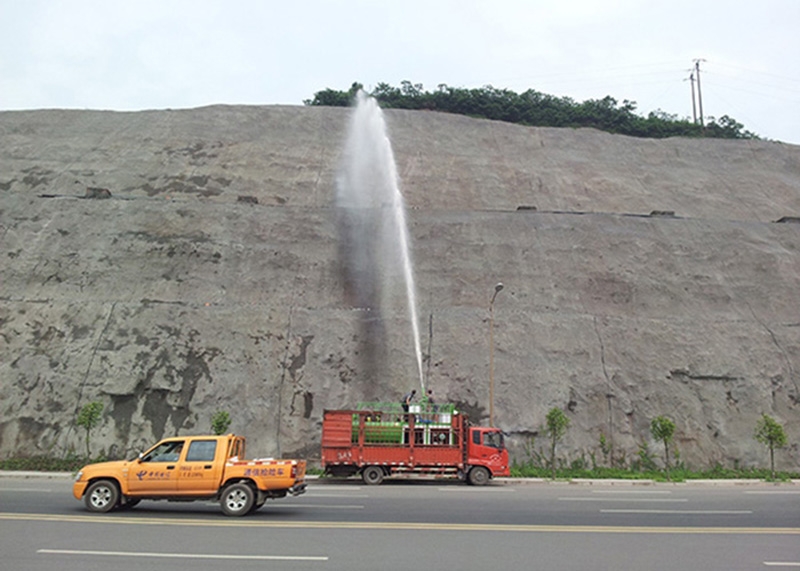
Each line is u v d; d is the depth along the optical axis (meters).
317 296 31.72
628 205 42.66
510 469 25.34
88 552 9.67
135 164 41.53
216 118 48.44
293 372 28.08
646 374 28.94
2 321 29.05
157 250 32.91
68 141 44.03
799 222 40.22
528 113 83.00
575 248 35.62
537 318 31.16
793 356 30.30
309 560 9.26
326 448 22.62
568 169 46.81
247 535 11.23
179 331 28.91
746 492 20.59
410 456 22.61
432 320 30.80
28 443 25.41
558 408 26.38
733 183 47.09
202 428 26.09
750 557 9.88
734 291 34.09
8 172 39.84
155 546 10.17
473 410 27.56
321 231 35.50
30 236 33.53
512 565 9.11
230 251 33.38
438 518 13.60
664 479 24.36
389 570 8.73
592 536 11.51
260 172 42.16
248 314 30.06
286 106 51.72
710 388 28.72
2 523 12.26
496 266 34.22
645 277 34.19
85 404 26.31
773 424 25.48
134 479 14.09
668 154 50.97
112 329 28.88
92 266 31.92
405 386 28.06
